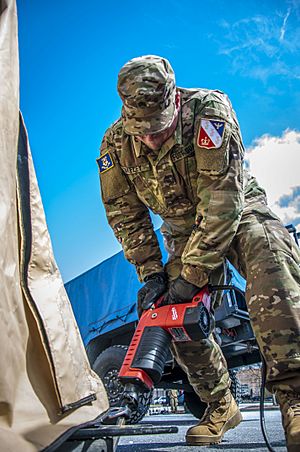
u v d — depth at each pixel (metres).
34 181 1.22
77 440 1.08
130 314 3.58
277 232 1.53
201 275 1.57
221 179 1.58
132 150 1.83
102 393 1.28
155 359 1.48
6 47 1.12
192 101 1.76
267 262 1.44
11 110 1.09
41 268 1.15
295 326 1.30
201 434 1.82
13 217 1.05
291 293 1.36
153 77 1.58
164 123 1.60
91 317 4.08
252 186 1.82
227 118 1.64
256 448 1.69
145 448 1.84
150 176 1.83
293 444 1.12
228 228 1.54
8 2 1.17
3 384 0.88
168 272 1.92
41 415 0.96
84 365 1.21
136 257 1.88
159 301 1.67
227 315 2.91
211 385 1.88
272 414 4.85
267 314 1.34
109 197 1.96
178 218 1.87
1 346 0.89
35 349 1.05
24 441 0.85
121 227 1.94
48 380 1.04
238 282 3.09
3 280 0.95
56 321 1.12
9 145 1.07
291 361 1.26
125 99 1.59
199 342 1.83
